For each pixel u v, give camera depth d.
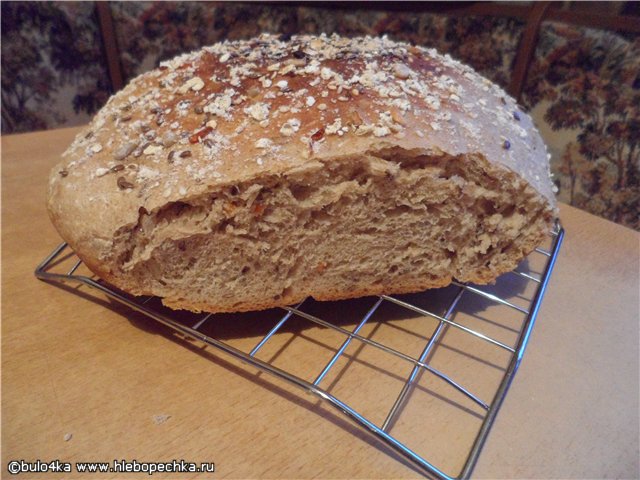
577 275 0.25
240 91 0.21
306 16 0.53
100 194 0.19
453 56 0.44
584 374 0.20
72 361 0.21
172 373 0.20
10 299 0.24
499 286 0.25
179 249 0.19
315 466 0.17
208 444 0.17
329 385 0.19
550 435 0.18
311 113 0.19
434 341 0.22
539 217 0.21
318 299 0.22
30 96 0.52
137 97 0.23
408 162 0.19
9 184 0.34
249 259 0.20
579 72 0.36
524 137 0.23
